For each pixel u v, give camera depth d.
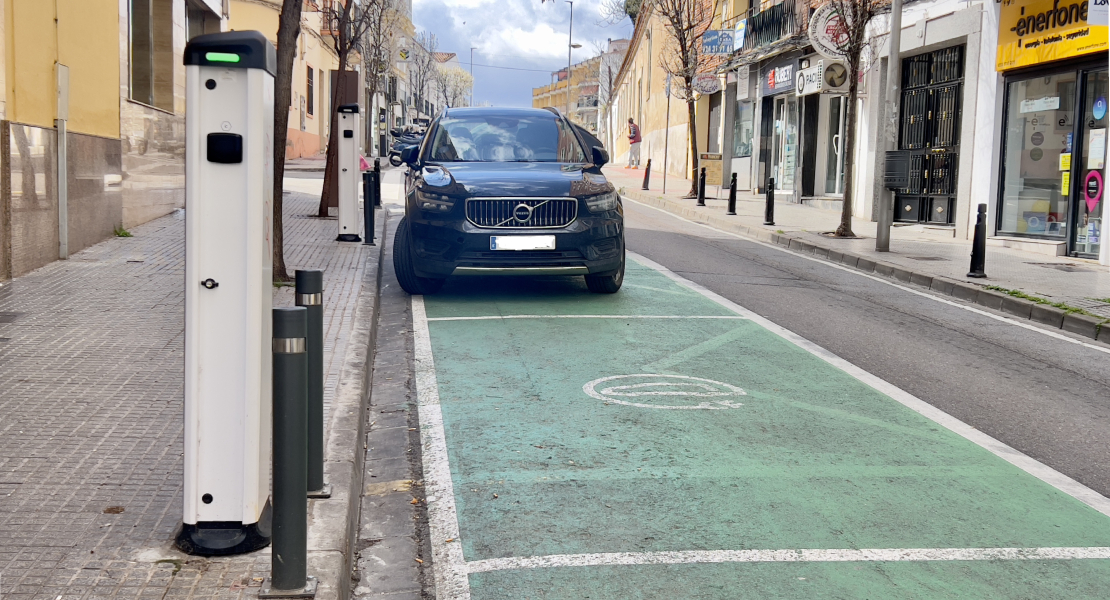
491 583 3.78
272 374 3.37
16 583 3.22
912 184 19.67
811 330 8.94
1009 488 4.96
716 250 15.30
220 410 3.41
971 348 8.51
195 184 3.25
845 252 14.53
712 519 4.41
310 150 41.72
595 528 4.30
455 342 7.98
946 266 13.17
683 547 4.11
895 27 14.41
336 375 6.25
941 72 18.78
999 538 4.30
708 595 3.69
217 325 3.36
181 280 9.30
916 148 19.58
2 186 8.83
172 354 6.49
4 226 8.91
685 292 10.81
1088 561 4.09
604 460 5.18
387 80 59.31
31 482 4.14
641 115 56.50
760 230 17.67
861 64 20.91
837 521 4.43
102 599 3.13
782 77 26.66
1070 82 14.84
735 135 32.69
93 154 11.28
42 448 4.58
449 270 9.37
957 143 18.36
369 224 13.06
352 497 4.26
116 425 4.95
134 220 13.15
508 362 7.33
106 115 11.84
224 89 3.22
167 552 3.47
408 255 9.96
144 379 5.86
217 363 3.38
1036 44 15.28
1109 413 6.54
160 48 15.02
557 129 11.21
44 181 9.78
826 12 17.02
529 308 9.55
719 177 32.88
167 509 3.88
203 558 3.43
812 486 4.87
